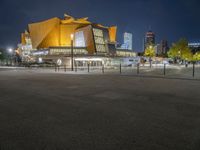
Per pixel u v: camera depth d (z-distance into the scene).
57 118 5.89
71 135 4.49
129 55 104.62
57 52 80.00
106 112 6.58
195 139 4.26
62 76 22.66
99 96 9.62
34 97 9.39
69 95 9.91
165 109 6.99
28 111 6.75
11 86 13.43
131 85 14.06
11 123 5.42
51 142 4.09
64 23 103.81
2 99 8.91
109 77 21.28
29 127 5.07
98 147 3.84
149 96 9.59
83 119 5.78
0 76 22.62
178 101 8.39
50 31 101.25
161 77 20.66
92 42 86.12
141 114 6.34
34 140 4.20
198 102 8.18
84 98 9.12
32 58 93.88
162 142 4.09
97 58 76.62
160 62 111.31
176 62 108.69
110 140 4.19
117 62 84.44
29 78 19.91
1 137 4.39
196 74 25.31
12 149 3.78
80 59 72.12
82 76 22.67
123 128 4.97
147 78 20.11
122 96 9.62
